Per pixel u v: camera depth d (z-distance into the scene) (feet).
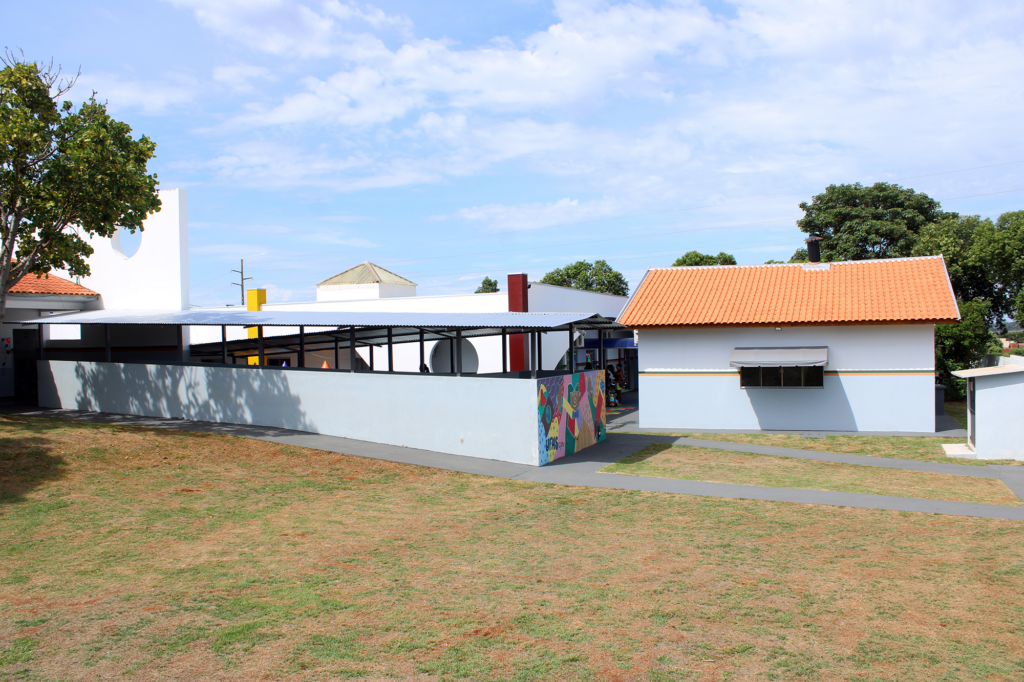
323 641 21.97
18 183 52.60
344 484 45.34
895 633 22.80
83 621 23.08
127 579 27.20
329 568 29.07
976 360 100.73
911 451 59.72
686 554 31.24
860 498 41.73
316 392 62.44
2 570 27.86
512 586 27.20
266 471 47.96
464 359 99.55
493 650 21.54
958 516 37.37
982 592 26.25
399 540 33.40
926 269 75.82
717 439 67.15
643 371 76.79
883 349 70.18
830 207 176.35
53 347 87.71
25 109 50.80
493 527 35.86
